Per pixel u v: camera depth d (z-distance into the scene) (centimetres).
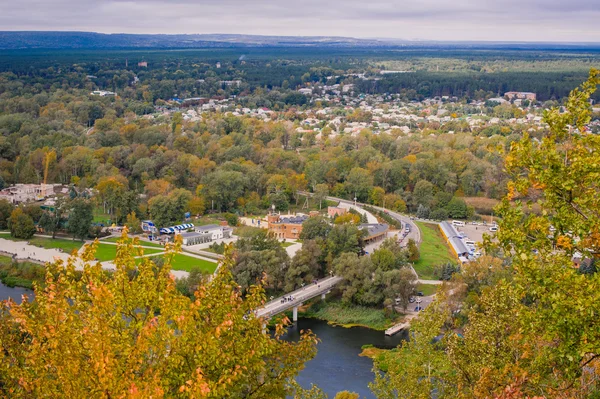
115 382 4438
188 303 5266
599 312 4662
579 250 5169
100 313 4916
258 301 5762
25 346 5572
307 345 5862
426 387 7606
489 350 6962
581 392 5125
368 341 16788
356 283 19188
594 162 4950
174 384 4916
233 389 5188
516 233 5306
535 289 5141
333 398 12912
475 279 17938
